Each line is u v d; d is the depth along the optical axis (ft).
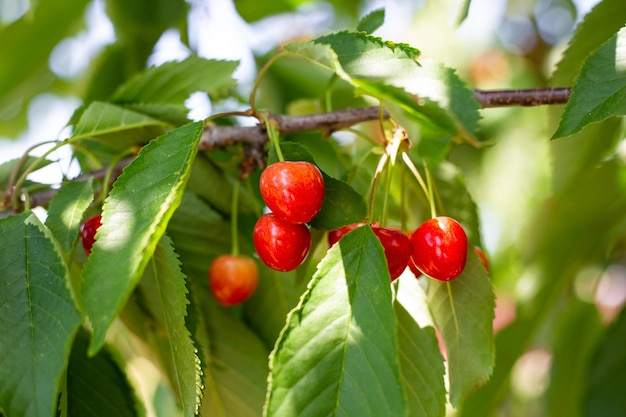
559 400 2.57
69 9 2.55
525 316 2.28
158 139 1.53
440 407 1.64
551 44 3.39
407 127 1.61
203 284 1.92
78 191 1.61
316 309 1.48
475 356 1.66
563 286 2.28
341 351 1.47
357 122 1.88
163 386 2.66
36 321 1.46
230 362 1.89
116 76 2.48
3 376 1.43
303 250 1.61
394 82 1.50
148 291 1.83
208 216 1.94
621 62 1.54
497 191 2.93
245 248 1.96
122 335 2.04
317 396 1.45
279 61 2.40
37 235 1.52
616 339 2.26
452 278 1.63
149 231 1.45
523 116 2.95
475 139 1.48
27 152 1.84
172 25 2.40
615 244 2.56
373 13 1.86
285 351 1.47
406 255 1.60
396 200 1.96
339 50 1.57
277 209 1.57
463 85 1.48
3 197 1.82
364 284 1.49
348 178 1.78
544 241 2.26
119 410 1.74
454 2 3.49
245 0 2.71
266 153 1.90
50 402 1.42
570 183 2.08
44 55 2.68
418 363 1.65
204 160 1.92
